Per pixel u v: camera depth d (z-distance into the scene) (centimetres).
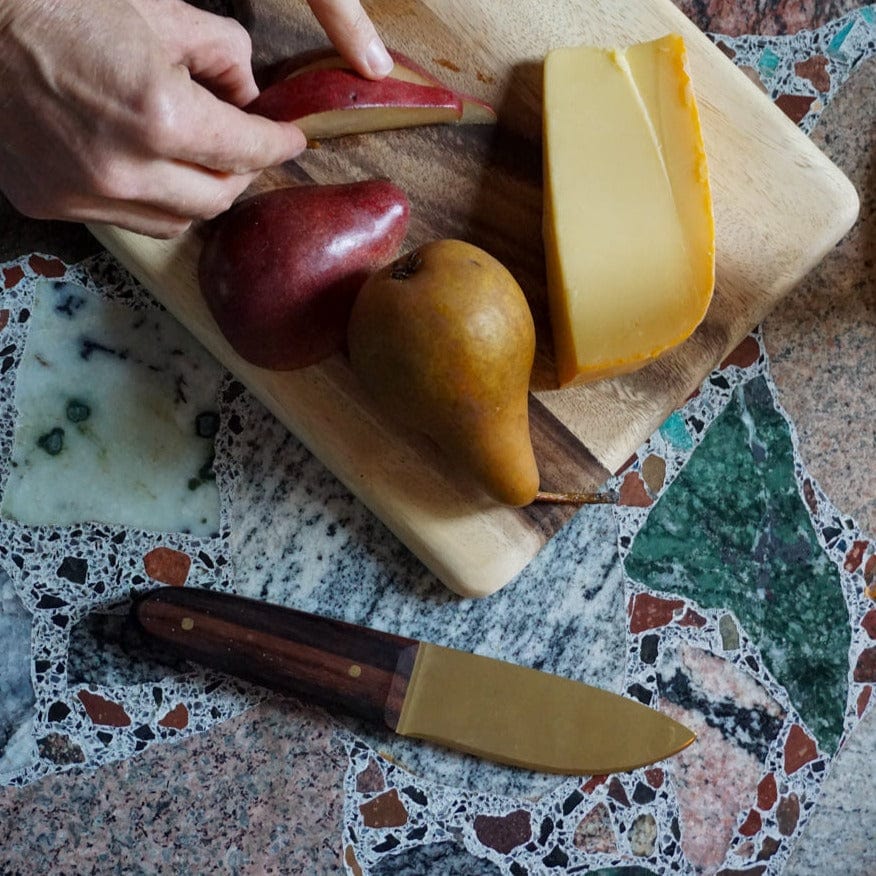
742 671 82
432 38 78
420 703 76
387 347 65
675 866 80
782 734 82
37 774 79
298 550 81
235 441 81
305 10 78
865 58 85
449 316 63
